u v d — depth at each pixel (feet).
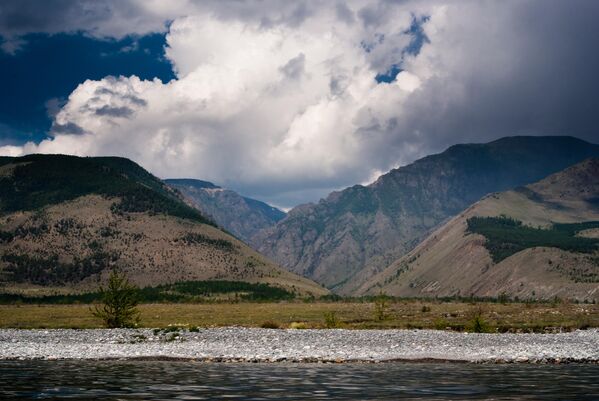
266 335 246.47
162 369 146.51
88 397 100.01
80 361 168.45
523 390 109.19
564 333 269.85
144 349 197.57
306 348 197.88
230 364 160.45
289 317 416.05
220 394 103.55
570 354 177.88
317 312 484.33
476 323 284.61
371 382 120.67
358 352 186.50
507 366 155.74
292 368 149.38
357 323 339.77
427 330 286.66
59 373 137.39
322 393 104.94
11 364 159.94
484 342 219.61
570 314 404.57
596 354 177.47
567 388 111.96
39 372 139.54
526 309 467.52
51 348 202.49
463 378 128.06
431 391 107.65
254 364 160.45
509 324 319.47
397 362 166.40
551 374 136.05
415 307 568.82
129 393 104.68
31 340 236.63
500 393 105.29
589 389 110.42
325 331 271.08
